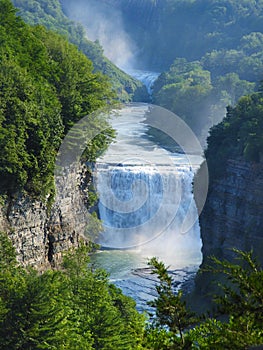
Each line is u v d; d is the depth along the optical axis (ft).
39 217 266.57
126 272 273.95
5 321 155.53
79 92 301.63
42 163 263.49
